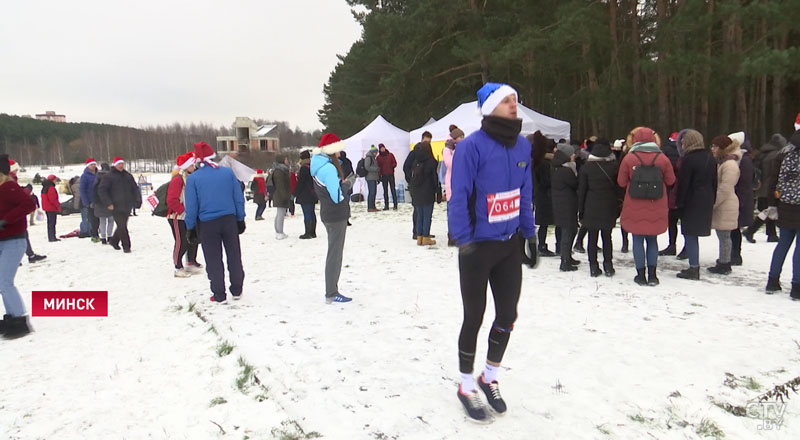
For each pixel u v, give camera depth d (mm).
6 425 3047
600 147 5887
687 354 3715
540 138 6996
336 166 5262
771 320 4430
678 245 8070
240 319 4832
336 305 5195
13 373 3854
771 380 3293
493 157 2738
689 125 22234
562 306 4945
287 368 3639
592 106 19188
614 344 3939
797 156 4949
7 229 4680
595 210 5938
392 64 23969
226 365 3775
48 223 11672
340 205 5152
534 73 21500
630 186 5484
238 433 2848
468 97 24125
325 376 3502
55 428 2998
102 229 10664
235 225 5562
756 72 13461
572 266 6609
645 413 2936
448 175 7473
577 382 3332
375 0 26234
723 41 17344
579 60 21172
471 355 2936
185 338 4438
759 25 17781
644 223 5492
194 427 2934
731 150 6016
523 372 3496
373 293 5617
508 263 2912
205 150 5402
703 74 15883
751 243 8211
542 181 7312
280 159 10359
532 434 2748
